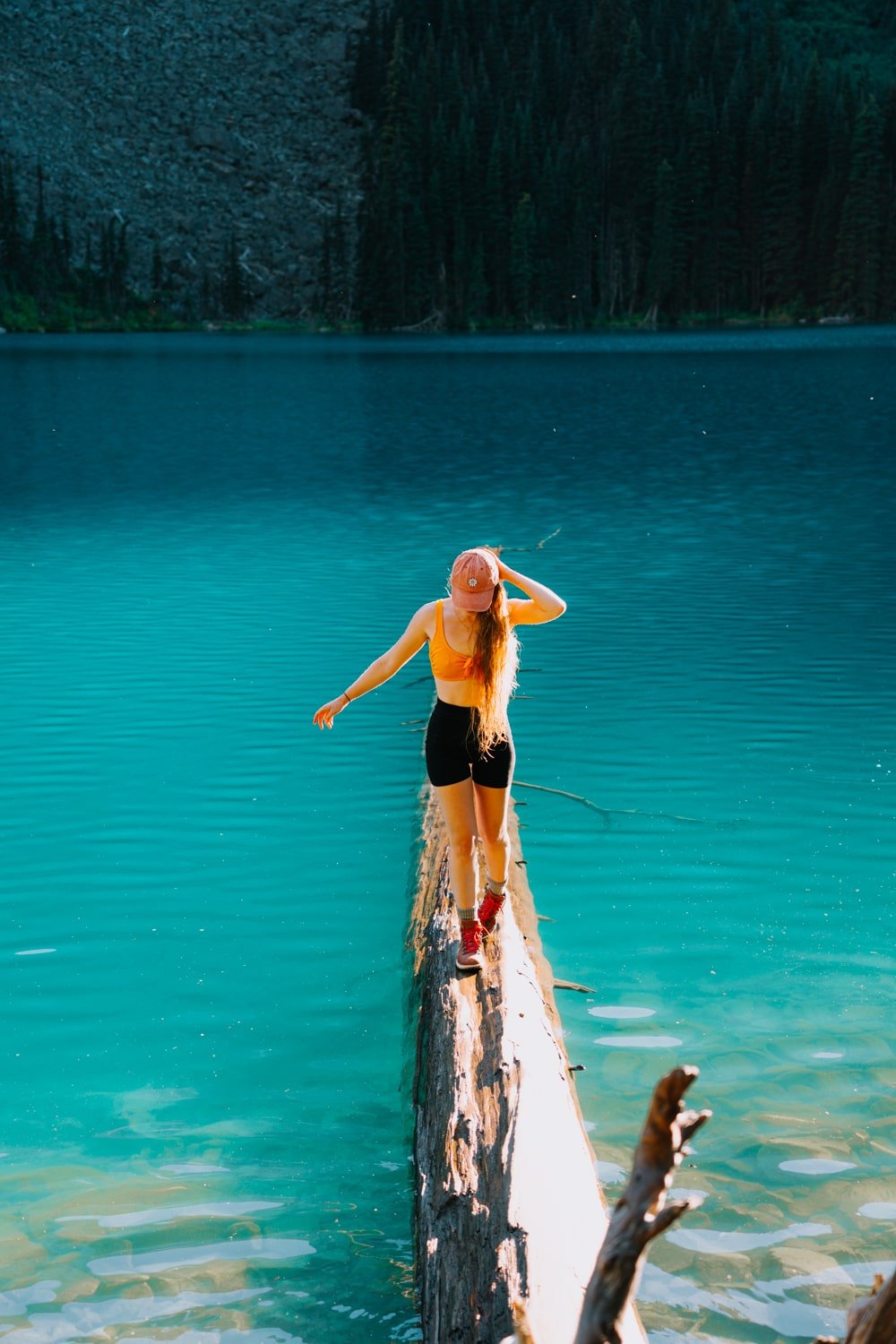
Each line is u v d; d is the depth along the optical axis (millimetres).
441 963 4613
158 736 8602
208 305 160875
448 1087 3795
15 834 6785
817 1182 3680
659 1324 3113
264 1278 3355
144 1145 3998
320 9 191750
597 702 9203
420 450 29516
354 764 7969
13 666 10570
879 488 21656
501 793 4438
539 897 5848
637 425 35250
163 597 13477
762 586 13641
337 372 63875
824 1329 3076
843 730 8430
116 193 165875
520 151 154000
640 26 178375
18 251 150125
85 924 5672
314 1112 4195
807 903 5742
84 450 29906
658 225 148250
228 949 5422
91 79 177250
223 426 36125
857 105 148375
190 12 189000
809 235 146250
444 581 14188
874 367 61688
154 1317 3193
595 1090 4203
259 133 177125
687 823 6770
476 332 148375
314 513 19766
